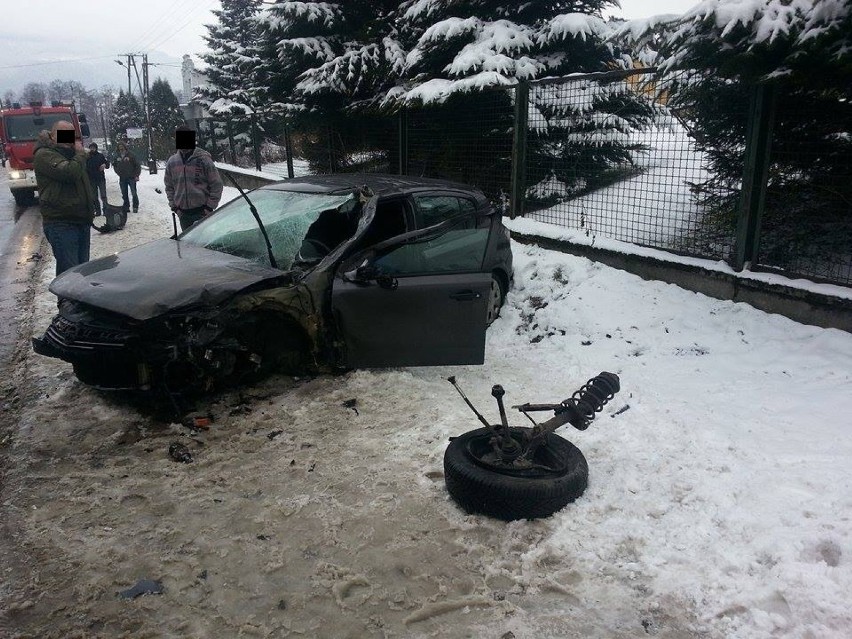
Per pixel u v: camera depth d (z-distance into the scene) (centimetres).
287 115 1302
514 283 709
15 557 290
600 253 708
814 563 269
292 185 567
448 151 984
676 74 608
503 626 249
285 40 1242
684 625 248
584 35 873
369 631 248
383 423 416
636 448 373
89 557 290
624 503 320
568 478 315
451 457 326
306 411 431
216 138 2791
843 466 342
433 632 247
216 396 451
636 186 707
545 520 311
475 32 963
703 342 538
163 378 409
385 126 1140
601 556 286
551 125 825
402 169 1078
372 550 295
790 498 314
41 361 529
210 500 334
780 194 570
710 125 625
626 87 736
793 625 242
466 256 488
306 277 454
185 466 366
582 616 254
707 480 336
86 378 425
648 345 544
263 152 2112
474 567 283
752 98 550
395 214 519
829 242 559
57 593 268
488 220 521
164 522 316
